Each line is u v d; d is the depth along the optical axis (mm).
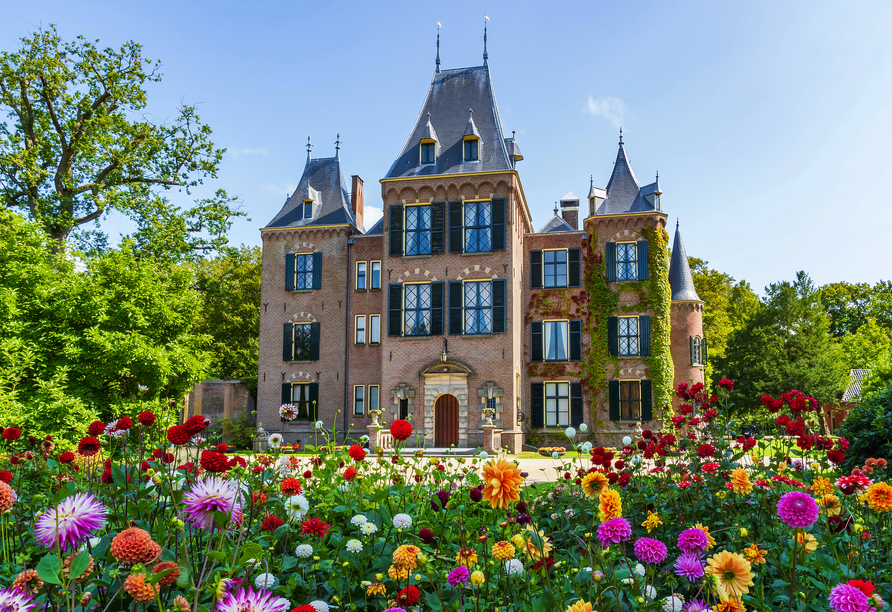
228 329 38812
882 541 4145
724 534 4602
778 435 5910
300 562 3543
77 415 12812
